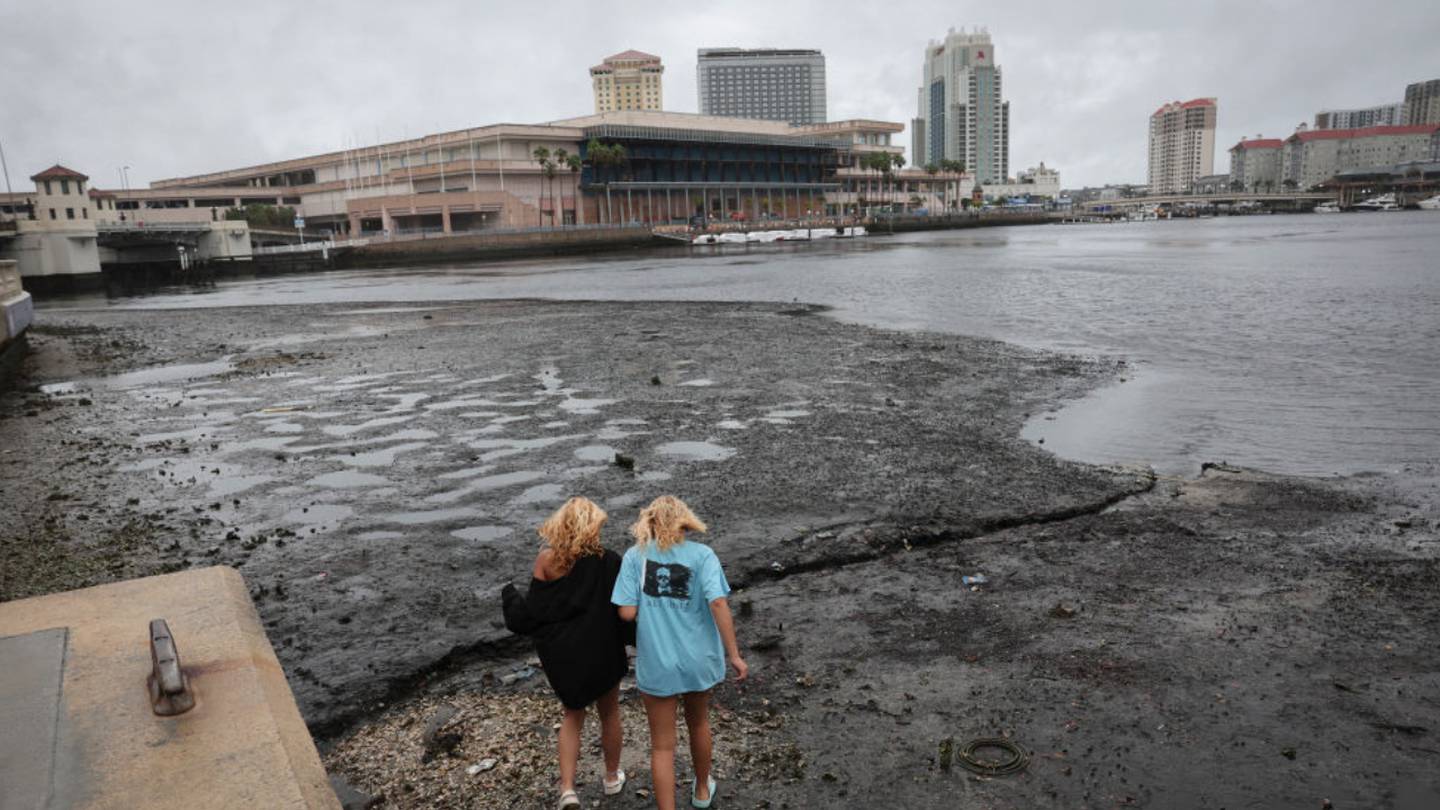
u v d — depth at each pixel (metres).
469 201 122.19
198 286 83.25
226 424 15.58
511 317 33.53
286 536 9.43
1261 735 5.21
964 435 13.45
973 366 19.92
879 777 4.91
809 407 15.63
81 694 3.35
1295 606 7.07
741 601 7.51
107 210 98.25
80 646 3.75
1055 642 6.53
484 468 12.00
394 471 11.99
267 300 54.28
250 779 2.88
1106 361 20.48
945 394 16.77
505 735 5.42
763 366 20.20
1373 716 5.39
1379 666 6.02
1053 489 10.53
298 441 14.02
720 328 27.72
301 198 156.50
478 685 6.18
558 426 14.44
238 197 153.75
